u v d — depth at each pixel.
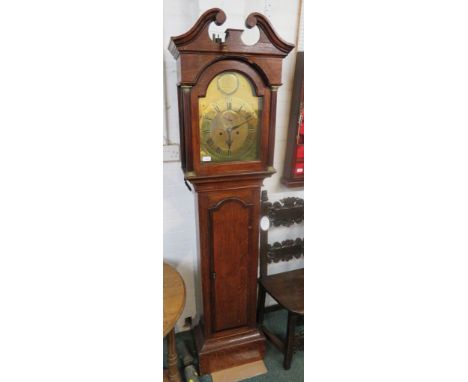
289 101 1.39
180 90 0.98
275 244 1.58
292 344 1.31
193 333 1.45
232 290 1.24
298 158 1.43
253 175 1.08
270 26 0.92
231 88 0.99
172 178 1.32
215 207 1.10
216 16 0.86
